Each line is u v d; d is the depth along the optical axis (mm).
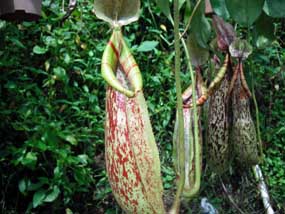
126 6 1263
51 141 2758
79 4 3574
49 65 3355
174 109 3582
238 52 1788
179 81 1229
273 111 3742
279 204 3225
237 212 3049
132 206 1232
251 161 1952
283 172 3447
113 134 1238
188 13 1640
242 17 1155
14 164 2705
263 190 2996
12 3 1465
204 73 2229
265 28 1588
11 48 3346
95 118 3281
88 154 3219
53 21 3492
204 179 3033
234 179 3137
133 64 1263
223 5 1375
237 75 1855
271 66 3891
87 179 2969
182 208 2967
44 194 2707
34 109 3023
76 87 3410
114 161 1240
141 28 3877
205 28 1587
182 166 1262
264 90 3785
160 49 3859
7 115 3004
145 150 1208
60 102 3285
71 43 3410
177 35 1197
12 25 3332
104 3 1250
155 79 3559
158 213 1220
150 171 1210
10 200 3041
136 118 1215
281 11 1186
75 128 3211
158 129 3453
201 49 1706
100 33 3652
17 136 3059
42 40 3434
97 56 3510
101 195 3059
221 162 1933
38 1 1537
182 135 1253
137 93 1214
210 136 1919
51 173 3037
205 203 2949
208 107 1938
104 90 3535
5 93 3156
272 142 3627
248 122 1908
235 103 1900
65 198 2922
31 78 3422
